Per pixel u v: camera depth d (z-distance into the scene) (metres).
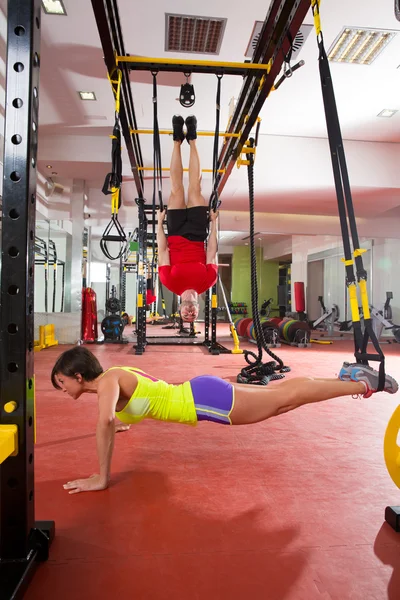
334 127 1.94
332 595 1.38
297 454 2.65
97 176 8.43
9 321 1.43
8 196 1.44
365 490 2.15
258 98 3.43
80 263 8.57
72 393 2.08
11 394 1.44
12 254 1.43
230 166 4.61
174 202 3.40
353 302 1.87
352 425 3.31
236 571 1.49
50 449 2.66
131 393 2.05
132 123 4.23
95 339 9.34
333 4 4.50
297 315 13.21
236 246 15.52
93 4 2.52
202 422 3.35
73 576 1.45
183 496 2.04
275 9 2.84
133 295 16.50
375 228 11.22
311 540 1.68
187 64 3.18
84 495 2.04
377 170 7.85
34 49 1.47
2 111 5.91
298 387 1.97
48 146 7.47
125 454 2.60
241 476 2.30
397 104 6.51
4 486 1.45
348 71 5.64
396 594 1.39
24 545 1.46
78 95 6.22
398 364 6.64
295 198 9.07
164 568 1.50
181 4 4.43
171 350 8.00
